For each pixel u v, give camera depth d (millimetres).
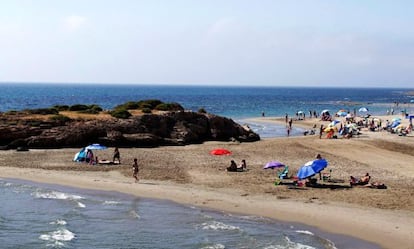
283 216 28281
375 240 23734
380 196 32438
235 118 110125
